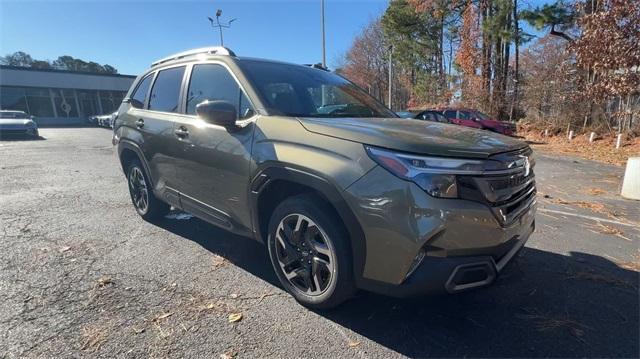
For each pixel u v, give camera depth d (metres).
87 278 3.21
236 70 3.27
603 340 2.47
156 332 2.48
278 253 2.88
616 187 7.50
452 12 27.84
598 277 3.34
